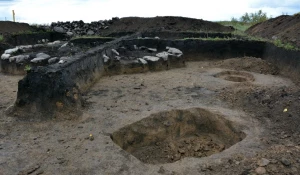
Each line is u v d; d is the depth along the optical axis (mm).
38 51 7961
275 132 3465
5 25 11391
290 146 2914
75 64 4891
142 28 12820
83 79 5199
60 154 2943
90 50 6250
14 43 10391
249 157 2801
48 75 3992
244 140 3252
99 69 6227
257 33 10531
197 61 8656
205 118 4258
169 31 11266
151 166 2740
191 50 8703
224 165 2678
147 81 5965
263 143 3160
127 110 4207
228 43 8602
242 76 6750
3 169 2662
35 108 3910
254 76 6500
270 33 9508
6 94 5066
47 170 2656
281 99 4148
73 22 13781
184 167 2709
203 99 4754
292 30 7992
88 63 5582
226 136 3896
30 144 3168
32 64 6570
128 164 2766
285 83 5832
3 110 4191
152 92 5148
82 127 3615
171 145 4051
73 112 3936
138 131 3844
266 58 7926
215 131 4129
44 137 3348
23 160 2824
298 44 6914
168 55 7414
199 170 2646
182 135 4305
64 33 12211
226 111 4188
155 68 6988
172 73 6789
